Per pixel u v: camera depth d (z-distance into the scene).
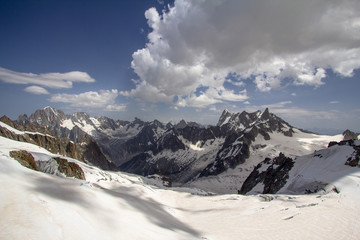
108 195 44.41
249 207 64.19
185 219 58.47
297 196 68.25
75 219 23.47
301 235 38.06
